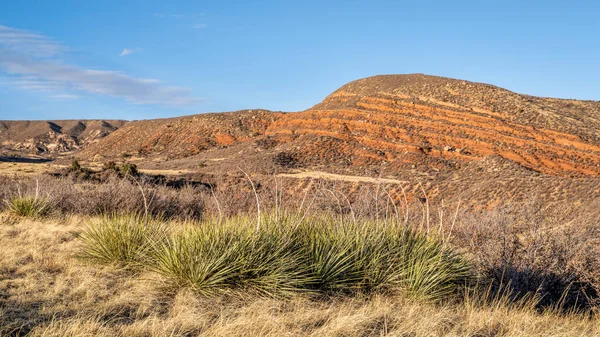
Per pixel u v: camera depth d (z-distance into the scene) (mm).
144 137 157625
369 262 6590
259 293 5801
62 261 6992
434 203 36094
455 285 6699
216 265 5836
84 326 4375
